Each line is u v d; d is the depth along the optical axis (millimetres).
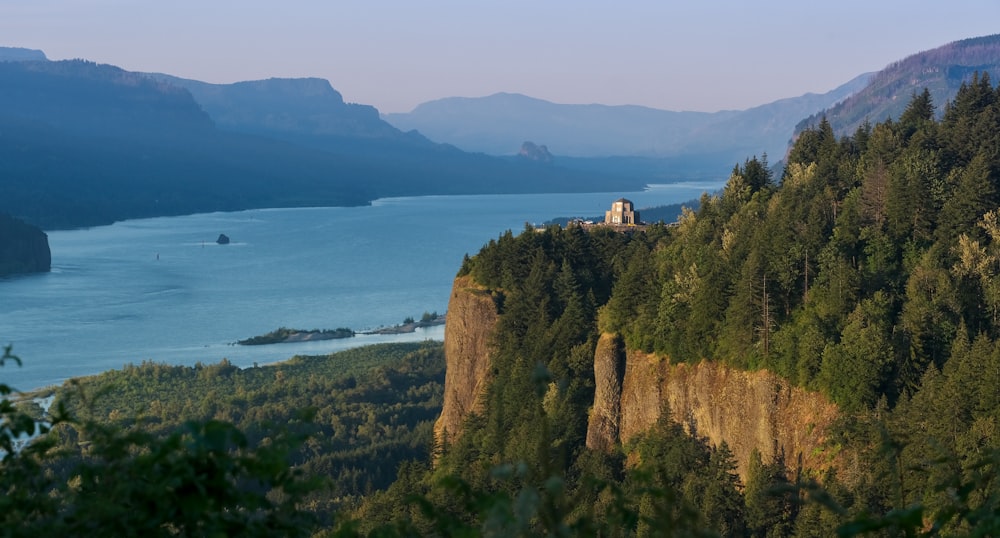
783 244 106875
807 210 125062
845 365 87562
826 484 73688
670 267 123688
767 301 98875
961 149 137375
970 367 80312
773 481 82125
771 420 93750
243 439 11445
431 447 121000
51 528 10750
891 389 88188
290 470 11586
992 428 72625
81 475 11328
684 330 107250
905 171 119688
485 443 114188
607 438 111938
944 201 115375
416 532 11969
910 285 101312
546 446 11102
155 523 10703
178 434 11172
